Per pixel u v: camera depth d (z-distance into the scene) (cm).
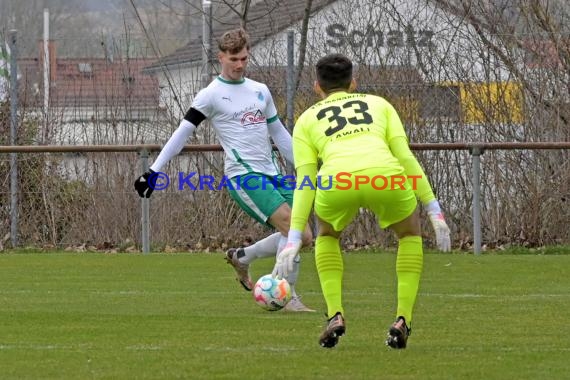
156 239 3728
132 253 3628
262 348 1766
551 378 1512
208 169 3722
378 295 2519
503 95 3775
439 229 1636
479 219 3531
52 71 3931
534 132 3759
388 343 1655
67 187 3772
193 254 3566
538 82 3775
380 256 3453
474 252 3534
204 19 3888
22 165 3759
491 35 3797
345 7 3881
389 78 3791
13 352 1739
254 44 3991
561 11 3981
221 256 3484
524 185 3672
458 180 3700
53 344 1822
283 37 3988
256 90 2352
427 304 2344
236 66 2322
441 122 3769
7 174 3769
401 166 1667
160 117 3834
